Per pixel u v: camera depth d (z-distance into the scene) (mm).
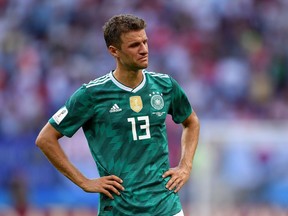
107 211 20297
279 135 49656
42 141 20453
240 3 69250
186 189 49375
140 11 67250
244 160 49719
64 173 20406
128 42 19891
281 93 63438
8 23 66875
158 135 20375
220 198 49375
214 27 67375
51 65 62219
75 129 20453
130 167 20094
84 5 67562
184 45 64875
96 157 20375
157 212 20078
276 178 49250
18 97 59125
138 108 20250
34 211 48625
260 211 49031
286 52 66562
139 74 20484
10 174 49438
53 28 66438
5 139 50094
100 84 20359
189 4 68188
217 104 60719
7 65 62375
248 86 62594
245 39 67188
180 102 21281
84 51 64125
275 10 70000
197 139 21656
